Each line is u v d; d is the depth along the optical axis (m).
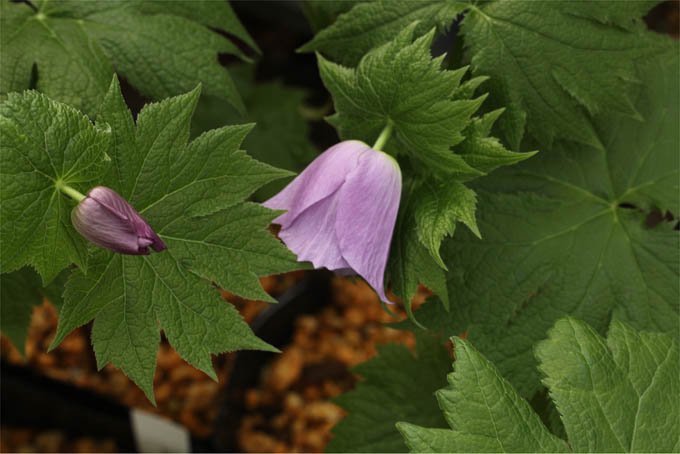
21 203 0.48
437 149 0.53
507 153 0.53
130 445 0.89
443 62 0.59
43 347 0.96
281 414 0.93
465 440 0.50
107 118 0.50
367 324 1.00
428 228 0.53
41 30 0.57
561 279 0.58
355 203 0.52
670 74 0.59
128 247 0.49
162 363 0.97
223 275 0.52
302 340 0.98
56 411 0.88
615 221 0.59
